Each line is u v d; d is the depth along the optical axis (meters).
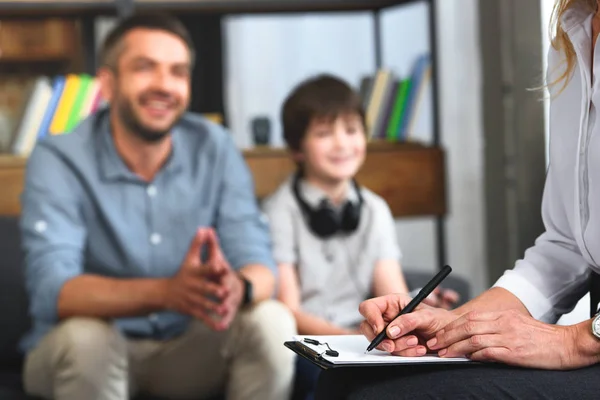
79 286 2.28
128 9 3.29
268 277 2.40
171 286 2.25
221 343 2.35
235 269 2.48
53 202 2.44
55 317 2.30
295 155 2.65
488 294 1.60
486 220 4.11
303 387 2.37
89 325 2.22
